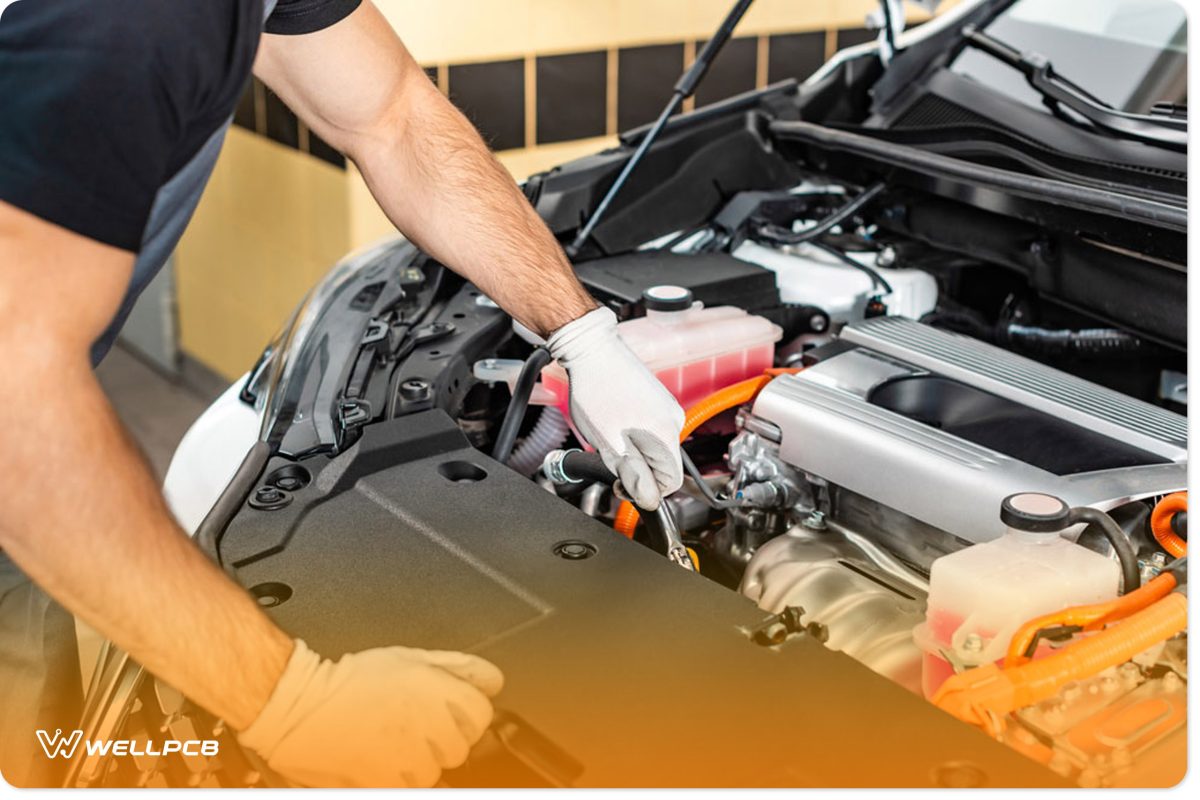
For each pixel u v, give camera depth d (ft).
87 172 2.92
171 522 3.10
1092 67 6.30
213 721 3.42
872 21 7.14
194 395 12.00
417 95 4.85
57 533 2.90
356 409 4.58
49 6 3.02
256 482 4.17
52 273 2.90
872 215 6.52
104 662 3.93
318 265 10.43
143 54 2.97
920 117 6.63
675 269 5.87
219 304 11.86
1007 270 6.32
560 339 4.55
